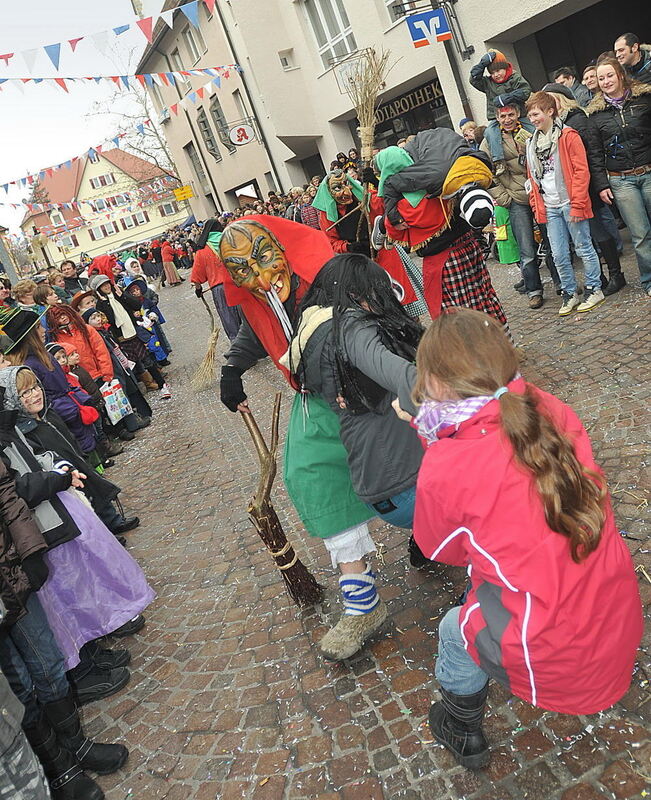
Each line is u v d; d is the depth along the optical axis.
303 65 17.75
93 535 3.09
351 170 6.55
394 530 3.66
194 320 14.88
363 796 2.16
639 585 2.60
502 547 1.57
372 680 2.65
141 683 3.09
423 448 2.35
